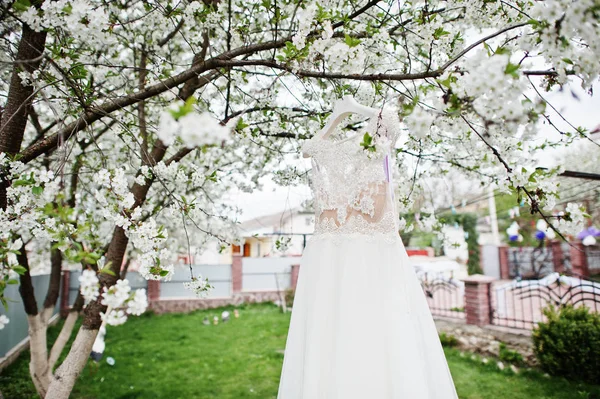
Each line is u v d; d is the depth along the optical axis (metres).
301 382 1.87
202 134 0.98
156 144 2.99
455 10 2.35
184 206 2.14
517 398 4.18
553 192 1.69
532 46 1.29
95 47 2.37
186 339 7.21
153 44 3.41
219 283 11.29
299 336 1.96
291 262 12.31
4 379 5.05
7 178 1.76
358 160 1.88
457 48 2.38
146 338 7.31
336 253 1.92
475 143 2.29
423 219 3.53
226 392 4.66
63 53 1.90
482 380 4.70
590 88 1.20
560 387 4.39
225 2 2.64
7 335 5.72
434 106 1.24
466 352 5.70
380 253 1.82
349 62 1.75
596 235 8.31
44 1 1.65
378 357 1.66
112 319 1.08
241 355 6.11
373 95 2.49
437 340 1.79
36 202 1.62
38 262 5.63
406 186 3.02
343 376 1.63
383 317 1.73
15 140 2.02
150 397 4.54
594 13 1.08
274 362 5.71
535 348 4.89
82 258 1.11
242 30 2.49
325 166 2.02
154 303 10.12
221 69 2.26
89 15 1.60
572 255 10.16
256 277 11.93
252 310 10.33
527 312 7.17
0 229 1.52
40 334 3.42
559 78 1.24
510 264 13.88
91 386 4.87
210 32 2.74
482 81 1.08
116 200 1.67
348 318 1.72
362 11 2.11
